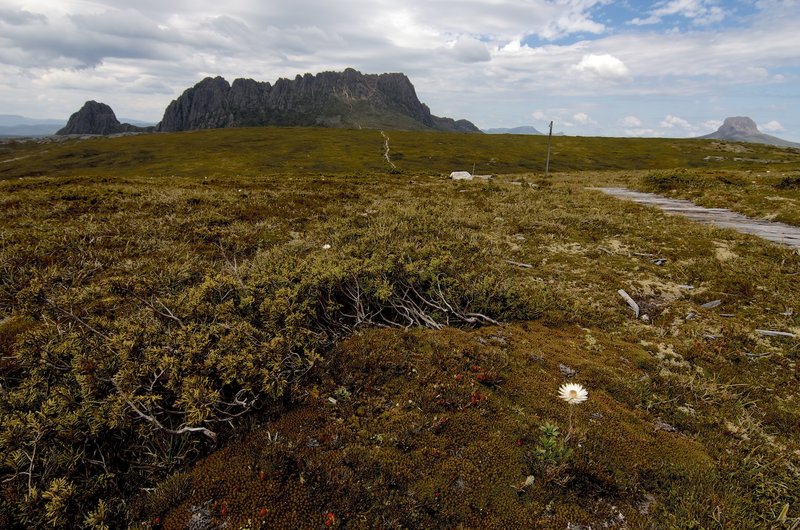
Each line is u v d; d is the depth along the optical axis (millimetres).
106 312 8125
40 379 5219
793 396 7078
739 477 5168
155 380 4855
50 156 114188
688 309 10195
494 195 27562
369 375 6066
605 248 15211
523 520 4199
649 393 6777
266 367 5273
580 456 4945
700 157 107750
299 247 13938
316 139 136000
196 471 4367
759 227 18828
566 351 7789
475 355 6832
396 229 15609
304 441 4762
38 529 3799
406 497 4199
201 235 14586
